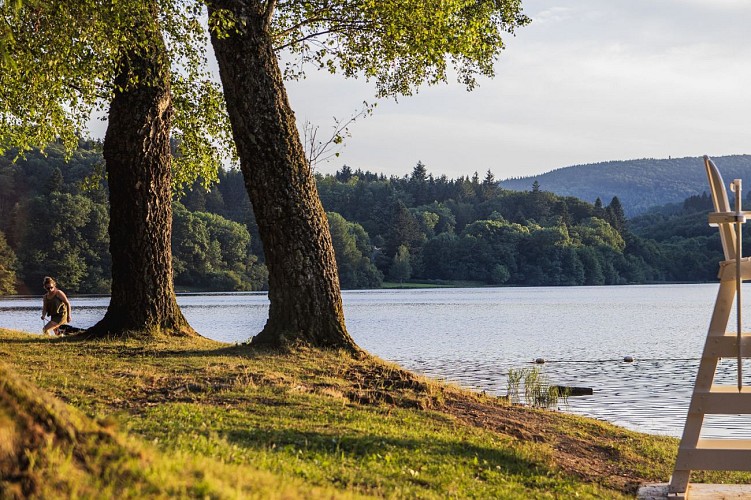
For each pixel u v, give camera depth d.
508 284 150.88
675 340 38.59
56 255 97.31
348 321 52.72
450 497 6.31
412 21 13.62
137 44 12.89
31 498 3.88
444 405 10.55
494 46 16.84
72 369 10.48
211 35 12.62
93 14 11.51
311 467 6.34
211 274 119.00
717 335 6.80
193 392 9.52
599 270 154.12
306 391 9.98
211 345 13.40
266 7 12.88
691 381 22.28
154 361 11.29
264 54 12.68
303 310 12.58
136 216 14.12
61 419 4.40
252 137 12.58
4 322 42.78
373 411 9.52
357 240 145.12
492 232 152.38
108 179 14.23
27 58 12.29
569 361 28.25
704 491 7.04
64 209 98.06
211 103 17.44
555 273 150.50
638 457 9.53
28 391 4.37
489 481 7.28
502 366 25.97
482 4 16.00
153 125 14.10
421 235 152.12
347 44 15.40
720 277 6.81
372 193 178.50
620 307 75.12
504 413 10.82
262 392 9.62
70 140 18.38
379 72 16.72
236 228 125.38
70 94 16.02
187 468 4.73
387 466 7.06
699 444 7.01
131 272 14.16
